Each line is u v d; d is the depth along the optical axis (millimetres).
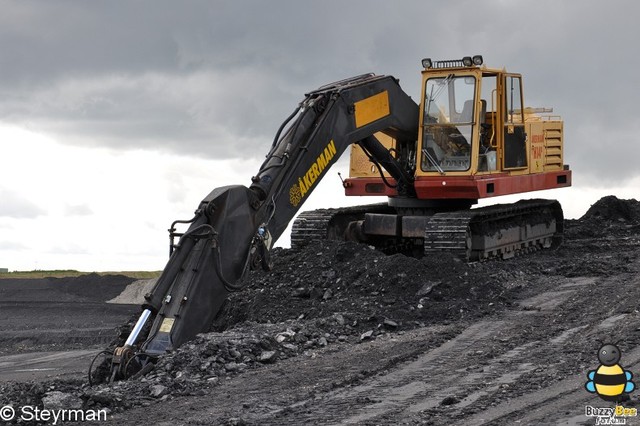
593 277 18891
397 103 19391
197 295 13539
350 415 10141
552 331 14328
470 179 19594
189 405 10906
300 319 16109
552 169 23609
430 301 16484
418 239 21609
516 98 21656
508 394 10742
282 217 15727
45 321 25406
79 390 11805
